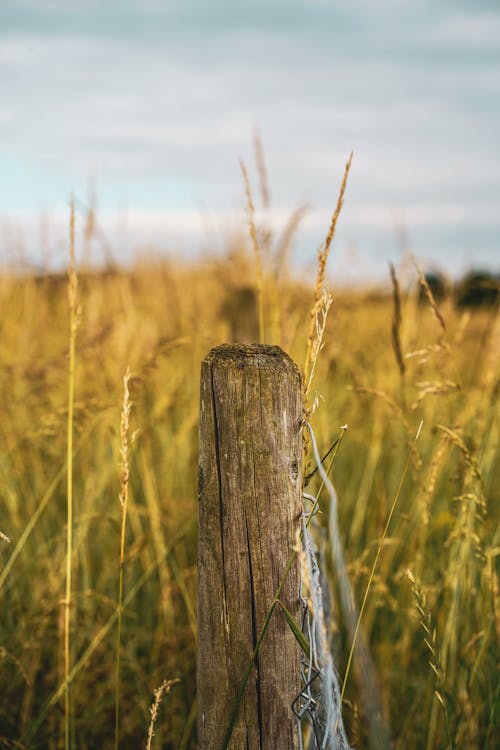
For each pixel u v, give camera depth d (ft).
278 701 5.19
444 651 8.52
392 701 9.30
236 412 5.01
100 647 9.90
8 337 18.04
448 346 9.17
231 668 5.18
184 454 13.47
